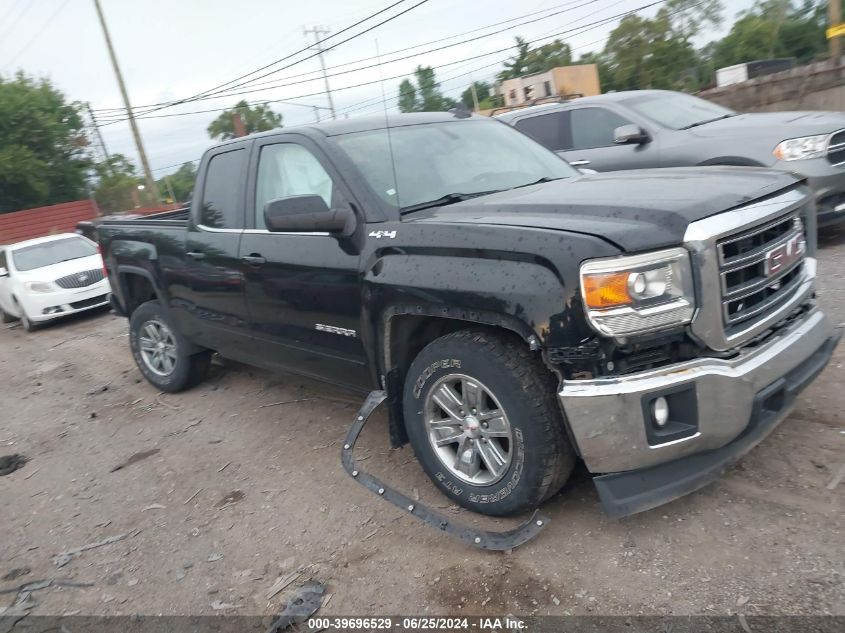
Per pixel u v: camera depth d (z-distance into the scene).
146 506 4.19
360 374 3.97
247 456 4.66
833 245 7.51
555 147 8.95
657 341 2.78
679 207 2.86
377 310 3.53
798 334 3.19
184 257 5.14
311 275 3.95
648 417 2.78
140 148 30.97
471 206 3.54
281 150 4.38
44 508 4.39
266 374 6.35
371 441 4.53
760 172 3.45
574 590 2.83
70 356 8.76
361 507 3.75
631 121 8.26
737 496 3.24
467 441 3.37
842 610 2.49
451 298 3.12
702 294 2.77
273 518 3.79
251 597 3.14
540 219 3.06
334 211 3.65
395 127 4.38
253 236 4.48
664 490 2.87
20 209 32.03
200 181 5.09
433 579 3.05
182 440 5.13
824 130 6.85
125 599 3.28
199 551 3.59
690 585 2.74
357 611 2.92
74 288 11.00
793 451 3.52
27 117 30.50
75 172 32.47
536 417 2.99
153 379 6.26
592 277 2.71
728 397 2.83
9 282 11.24
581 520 3.27
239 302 4.66
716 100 17.06
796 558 2.78
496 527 3.31
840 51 18.14
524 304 2.86
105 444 5.33
